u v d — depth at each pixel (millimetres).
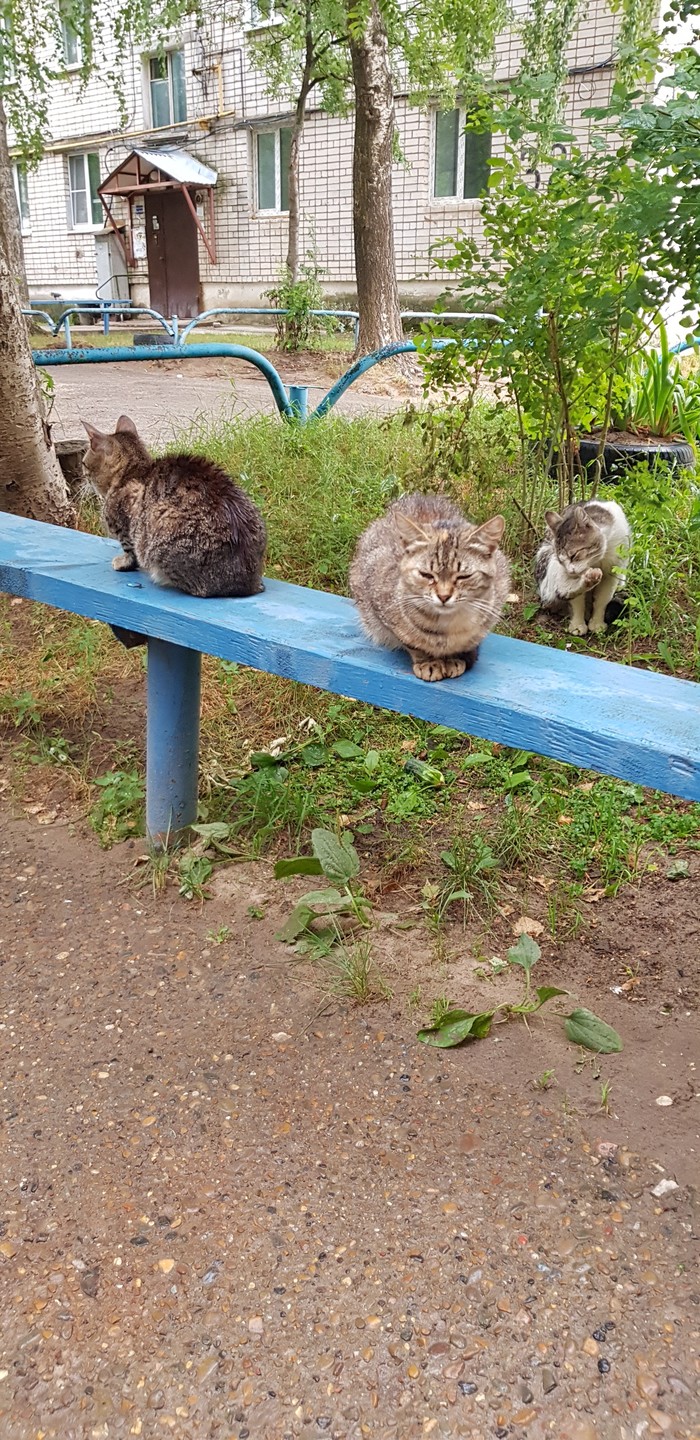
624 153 3818
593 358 4816
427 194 18812
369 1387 1769
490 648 2781
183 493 3207
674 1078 2430
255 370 14742
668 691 2416
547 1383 1763
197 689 3385
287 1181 2180
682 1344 1819
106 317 17094
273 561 5270
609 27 14781
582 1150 2230
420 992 2742
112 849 3512
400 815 3527
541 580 4766
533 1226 2055
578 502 4859
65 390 12023
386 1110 2355
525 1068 2471
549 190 4320
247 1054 2547
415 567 2439
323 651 2676
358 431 7348
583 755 2195
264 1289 1946
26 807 3799
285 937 2961
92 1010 2725
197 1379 1792
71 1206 2135
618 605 4719
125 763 4012
